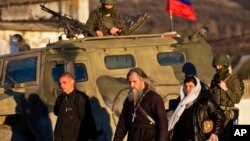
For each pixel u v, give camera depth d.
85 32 34.34
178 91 32.62
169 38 34.25
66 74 27.23
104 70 31.95
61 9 70.50
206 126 25.20
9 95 30.88
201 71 33.97
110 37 33.00
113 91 31.30
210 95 25.52
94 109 31.03
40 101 30.66
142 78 24.53
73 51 31.62
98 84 31.45
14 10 69.56
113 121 31.03
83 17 71.62
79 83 31.23
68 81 27.14
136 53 32.91
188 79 25.38
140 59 32.91
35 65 31.39
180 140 25.44
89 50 31.83
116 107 31.06
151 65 33.06
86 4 71.88
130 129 24.69
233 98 29.28
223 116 25.31
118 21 35.31
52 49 31.44
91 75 31.48
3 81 32.25
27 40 63.03
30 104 30.55
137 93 24.50
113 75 32.03
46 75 31.03
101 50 32.19
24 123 31.19
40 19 69.31
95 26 35.22
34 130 30.48
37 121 30.58
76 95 27.23
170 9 43.41
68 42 32.94
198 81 25.39
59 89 30.91
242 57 96.38
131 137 24.59
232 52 192.38
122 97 31.19
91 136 27.55
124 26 35.41
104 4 35.00
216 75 29.70
